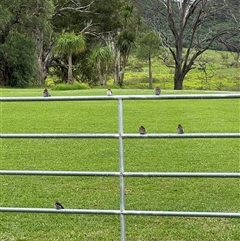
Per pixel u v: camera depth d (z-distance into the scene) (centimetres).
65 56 4834
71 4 4997
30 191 720
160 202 659
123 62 4588
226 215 406
